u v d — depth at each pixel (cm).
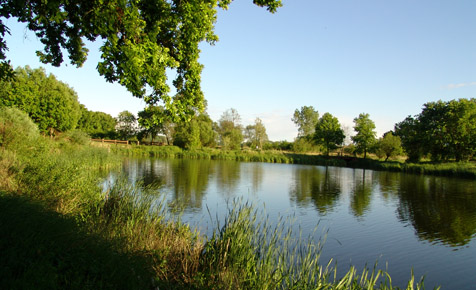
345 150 6956
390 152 4894
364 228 1147
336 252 895
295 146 6800
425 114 4709
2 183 772
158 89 610
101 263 395
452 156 4109
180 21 622
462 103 4078
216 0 648
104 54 511
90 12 552
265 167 4019
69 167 1052
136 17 507
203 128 6550
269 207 1455
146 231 673
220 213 1196
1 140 1335
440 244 990
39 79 4209
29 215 442
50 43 648
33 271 305
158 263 549
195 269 570
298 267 587
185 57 668
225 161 4878
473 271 800
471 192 2078
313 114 10369
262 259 578
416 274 779
